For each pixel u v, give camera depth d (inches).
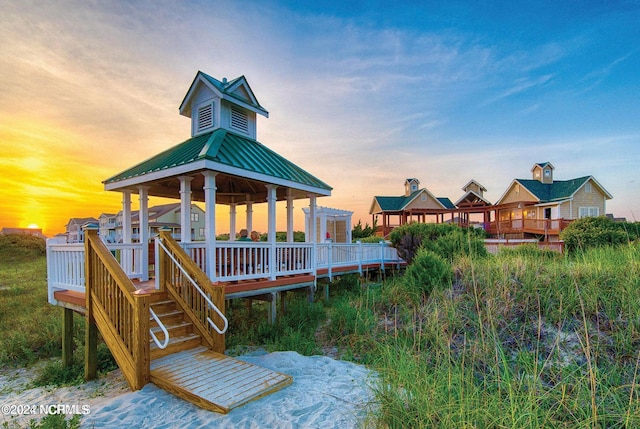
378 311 312.7
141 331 168.7
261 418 133.0
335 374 193.9
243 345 270.8
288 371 199.5
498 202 1322.6
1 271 860.0
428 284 315.9
